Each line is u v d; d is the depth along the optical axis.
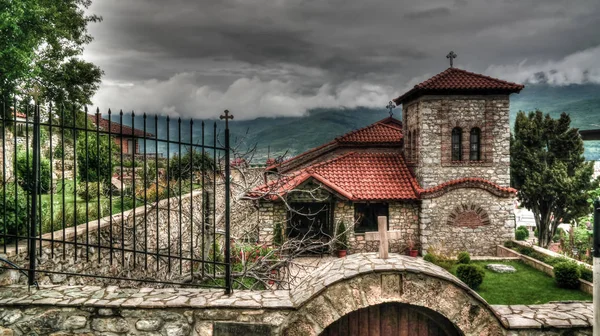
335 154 25.73
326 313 4.88
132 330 5.20
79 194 15.46
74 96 28.98
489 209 21.62
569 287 15.45
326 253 21.05
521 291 15.26
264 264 9.76
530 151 26.69
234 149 11.62
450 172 22.11
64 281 8.33
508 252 20.67
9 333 5.21
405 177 23.09
